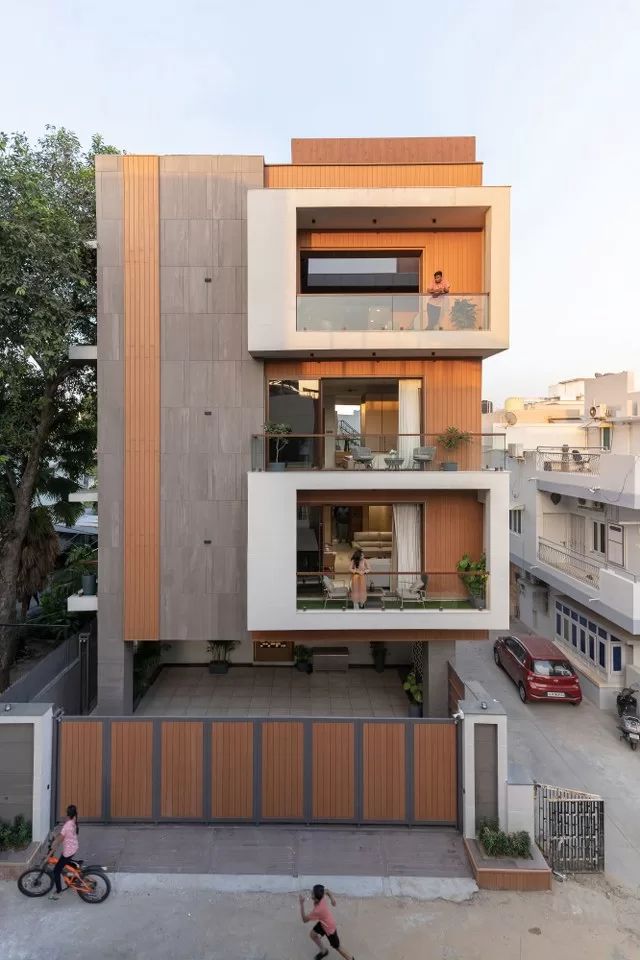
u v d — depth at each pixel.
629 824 11.08
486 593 12.80
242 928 8.23
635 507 15.27
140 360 13.33
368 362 13.59
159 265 13.27
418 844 10.04
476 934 8.24
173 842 9.99
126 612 13.34
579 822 9.77
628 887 9.31
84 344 14.76
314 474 12.46
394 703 14.45
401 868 9.47
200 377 13.37
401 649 16.62
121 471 13.35
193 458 13.36
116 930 8.15
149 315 13.30
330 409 14.03
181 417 13.37
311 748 10.50
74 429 17.62
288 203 12.50
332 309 12.77
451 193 12.59
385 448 13.07
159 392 13.34
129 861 9.52
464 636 13.16
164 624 13.38
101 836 10.11
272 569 12.38
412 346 12.65
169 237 13.28
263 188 13.30
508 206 12.66
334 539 13.83
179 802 10.48
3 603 15.57
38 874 8.86
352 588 12.59
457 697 12.64
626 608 15.00
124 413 13.34
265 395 13.50
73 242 13.62
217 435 13.38
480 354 13.27
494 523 12.66
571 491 18.61
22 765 9.86
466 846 9.76
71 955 7.73
